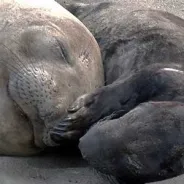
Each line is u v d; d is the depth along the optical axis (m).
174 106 15.08
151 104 15.14
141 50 18.98
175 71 16.67
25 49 16.77
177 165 14.80
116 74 19.22
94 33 20.94
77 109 16.44
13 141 17.12
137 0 27.80
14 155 18.00
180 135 14.68
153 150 14.59
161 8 27.55
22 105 16.36
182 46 18.72
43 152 18.14
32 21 17.33
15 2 17.75
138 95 16.42
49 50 17.00
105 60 19.80
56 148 17.95
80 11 22.31
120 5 21.59
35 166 18.16
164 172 14.80
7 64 16.53
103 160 14.98
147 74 16.55
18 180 17.55
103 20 21.06
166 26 19.66
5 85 16.45
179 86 16.27
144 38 19.27
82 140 15.29
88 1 24.77
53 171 17.98
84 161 18.47
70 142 17.00
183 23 20.67
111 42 20.02
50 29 17.38
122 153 14.71
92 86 17.91
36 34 17.08
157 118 14.84
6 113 16.55
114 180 16.05
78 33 18.03
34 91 16.27
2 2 17.70
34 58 16.77
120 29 20.16
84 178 17.73
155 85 16.36
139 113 15.01
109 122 15.26
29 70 16.47
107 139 14.90
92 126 15.93
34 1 18.08
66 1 23.22
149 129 14.71
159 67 16.97
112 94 16.53
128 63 19.02
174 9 27.59
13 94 16.31
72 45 17.62
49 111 16.38
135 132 14.72
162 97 16.23
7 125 16.72
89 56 18.12
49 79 16.52
